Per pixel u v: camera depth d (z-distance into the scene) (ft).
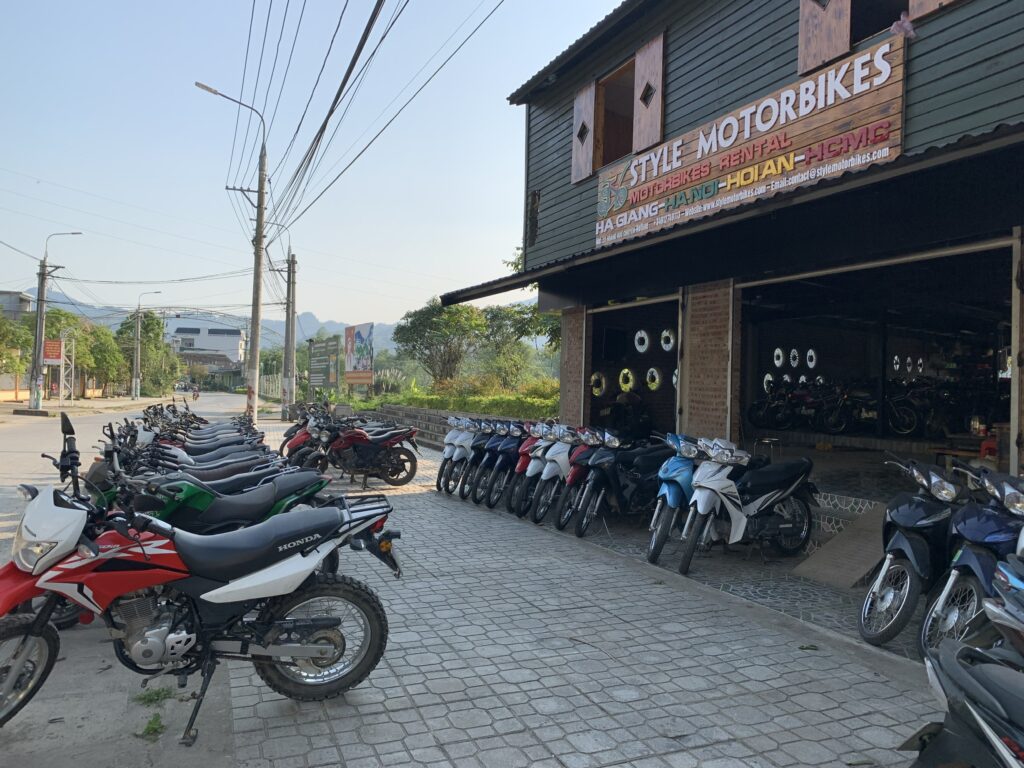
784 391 45.11
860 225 21.61
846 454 35.68
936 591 14.66
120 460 18.38
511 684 12.71
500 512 29.35
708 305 28.37
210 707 11.72
